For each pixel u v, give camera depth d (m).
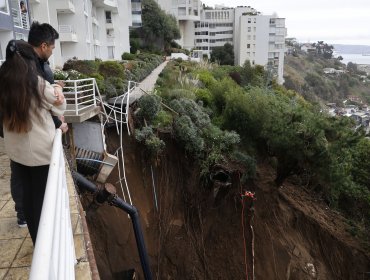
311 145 11.60
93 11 31.42
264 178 13.65
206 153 12.34
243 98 14.36
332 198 15.51
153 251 10.54
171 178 11.66
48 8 21.66
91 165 9.38
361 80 117.00
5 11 13.94
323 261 12.81
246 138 14.34
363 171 15.66
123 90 13.69
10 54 2.78
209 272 10.95
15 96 2.68
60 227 2.00
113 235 9.57
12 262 3.21
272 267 11.62
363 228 14.80
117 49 37.84
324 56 139.75
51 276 1.38
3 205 4.29
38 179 3.01
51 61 22.03
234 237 11.55
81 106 9.88
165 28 53.34
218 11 78.81
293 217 13.20
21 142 2.86
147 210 10.90
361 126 11.83
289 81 77.50
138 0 48.84
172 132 11.98
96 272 2.80
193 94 16.19
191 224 11.46
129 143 11.23
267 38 69.94
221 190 11.80
